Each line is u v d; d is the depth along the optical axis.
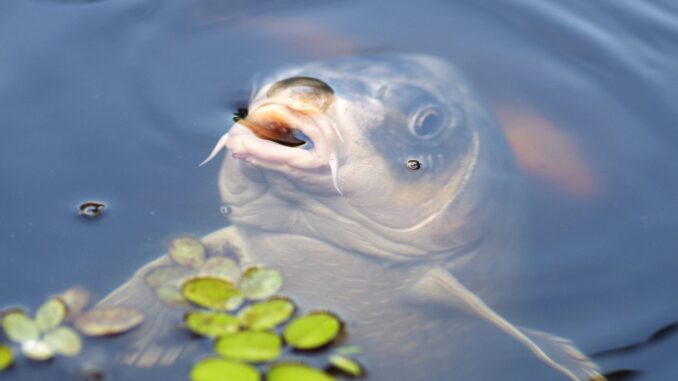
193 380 3.72
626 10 6.27
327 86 4.49
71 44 5.62
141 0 6.04
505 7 6.24
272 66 5.38
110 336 4.00
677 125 5.43
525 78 5.59
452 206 4.59
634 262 4.58
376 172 4.38
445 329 4.51
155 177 4.75
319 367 3.96
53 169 4.78
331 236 4.55
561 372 4.07
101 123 5.06
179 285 4.16
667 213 4.88
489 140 4.84
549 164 5.11
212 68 5.45
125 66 5.48
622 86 5.64
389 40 5.78
